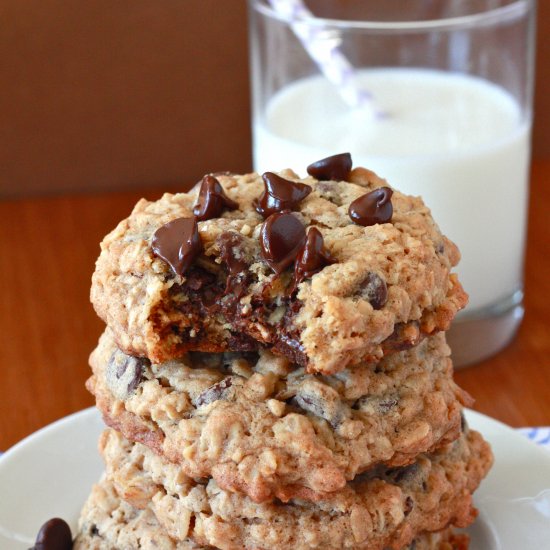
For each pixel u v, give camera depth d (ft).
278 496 1.10
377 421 1.12
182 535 1.14
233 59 2.11
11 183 2.16
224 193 1.16
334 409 1.11
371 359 1.09
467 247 1.57
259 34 1.62
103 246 1.15
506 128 1.57
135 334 1.11
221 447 1.10
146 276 1.11
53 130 2.13
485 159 1.54
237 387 1.12
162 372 1.14
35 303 1.74
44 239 1.90
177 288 1.10
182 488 1.14
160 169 2.20
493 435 1.32
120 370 1.15
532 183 2.08
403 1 1.75
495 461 1.30
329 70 1.59
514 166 1.57
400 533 1.14
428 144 1.55
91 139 2.15
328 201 1.17
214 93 2.14
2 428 1.51
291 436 1.09
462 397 1.19
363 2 1.75
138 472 1.18
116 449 1.20
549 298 1.74
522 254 1.64
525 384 1.58
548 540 1.23
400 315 1.09
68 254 1.85
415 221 1.15
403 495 1.15
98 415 1.35
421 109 1.58
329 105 1.60
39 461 1.30
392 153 1.54
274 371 1.13
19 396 1.56
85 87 2.10
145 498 1.17
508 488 1.27
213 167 2.21
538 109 2.21
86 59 2.08
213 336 1.11
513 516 1.25
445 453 1.20
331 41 1.58
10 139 2.12
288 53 1.61
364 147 1.55
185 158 2.19
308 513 1.13
